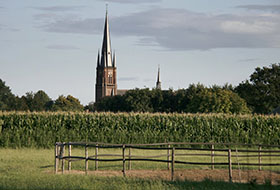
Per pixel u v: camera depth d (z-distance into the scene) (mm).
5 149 42625
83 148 43750
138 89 142750
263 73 118438
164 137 47125
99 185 18719
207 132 48531
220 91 105250
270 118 49062
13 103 114500
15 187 18000
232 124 49062
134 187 18328
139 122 48688
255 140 47625
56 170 24078
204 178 21094
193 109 105625
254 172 23922
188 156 35938
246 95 118688
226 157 34750
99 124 48125
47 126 47344
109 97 155625
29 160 30953
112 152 39062
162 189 17938
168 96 135875
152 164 29094
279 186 17719
